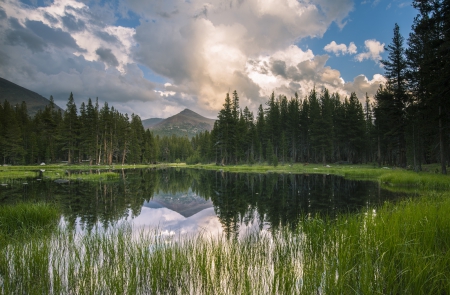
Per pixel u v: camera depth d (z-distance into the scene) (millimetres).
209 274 4477
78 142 65000
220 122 63094
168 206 14281
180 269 4797
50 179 29031
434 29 22250
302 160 65875
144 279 4746
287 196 17562
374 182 25078
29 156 62188
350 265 4660
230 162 66062
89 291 4301
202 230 8930
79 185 24125
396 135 36031
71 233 7801
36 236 7480
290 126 64812
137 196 18125
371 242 5312
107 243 6504
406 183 20766
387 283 3930
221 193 19766
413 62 28859
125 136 74750
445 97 20688
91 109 63094
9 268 5184
